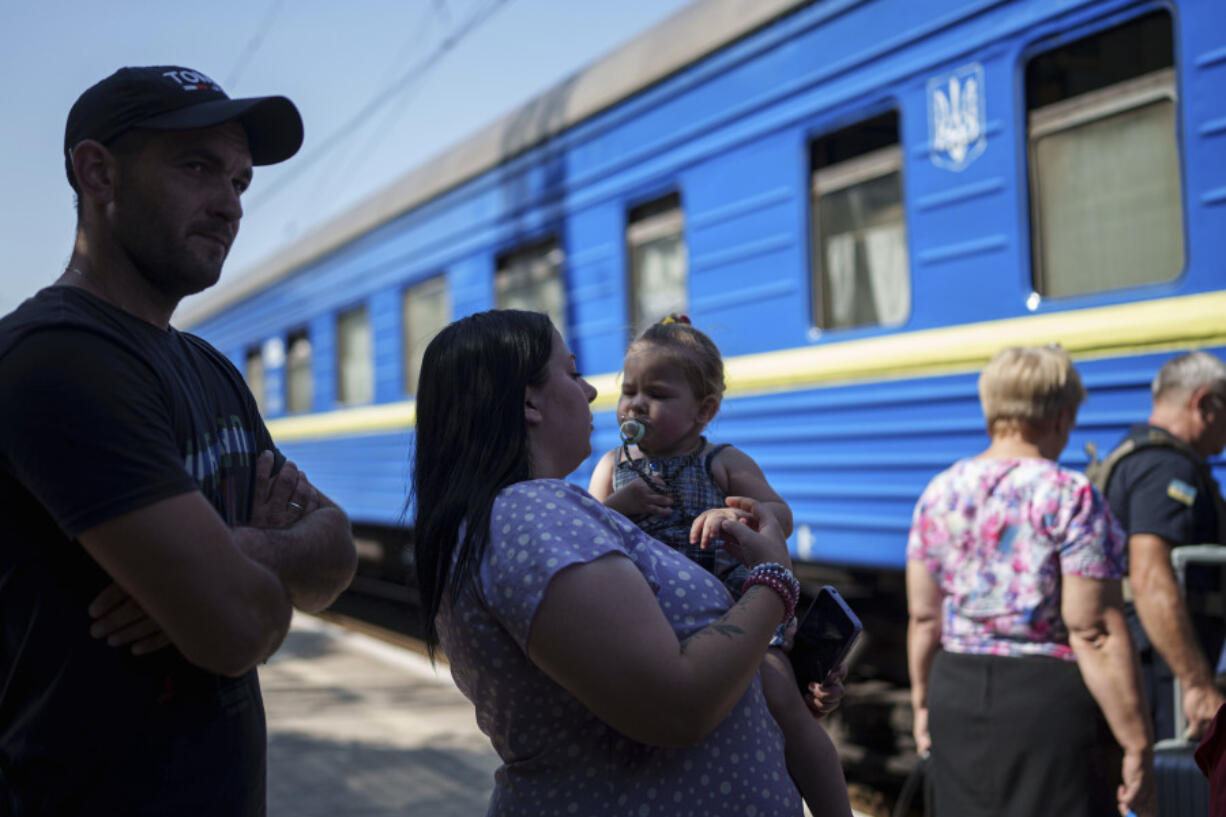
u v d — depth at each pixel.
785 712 1.85
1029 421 2.74
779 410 4.85
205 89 1.77
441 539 1.67
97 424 1.53
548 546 1.52
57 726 1.58
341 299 9.55
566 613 1.49
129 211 1.74
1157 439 2.85
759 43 4.89
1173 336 3.44
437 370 1.76
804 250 4.69
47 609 1.58
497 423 1.70
